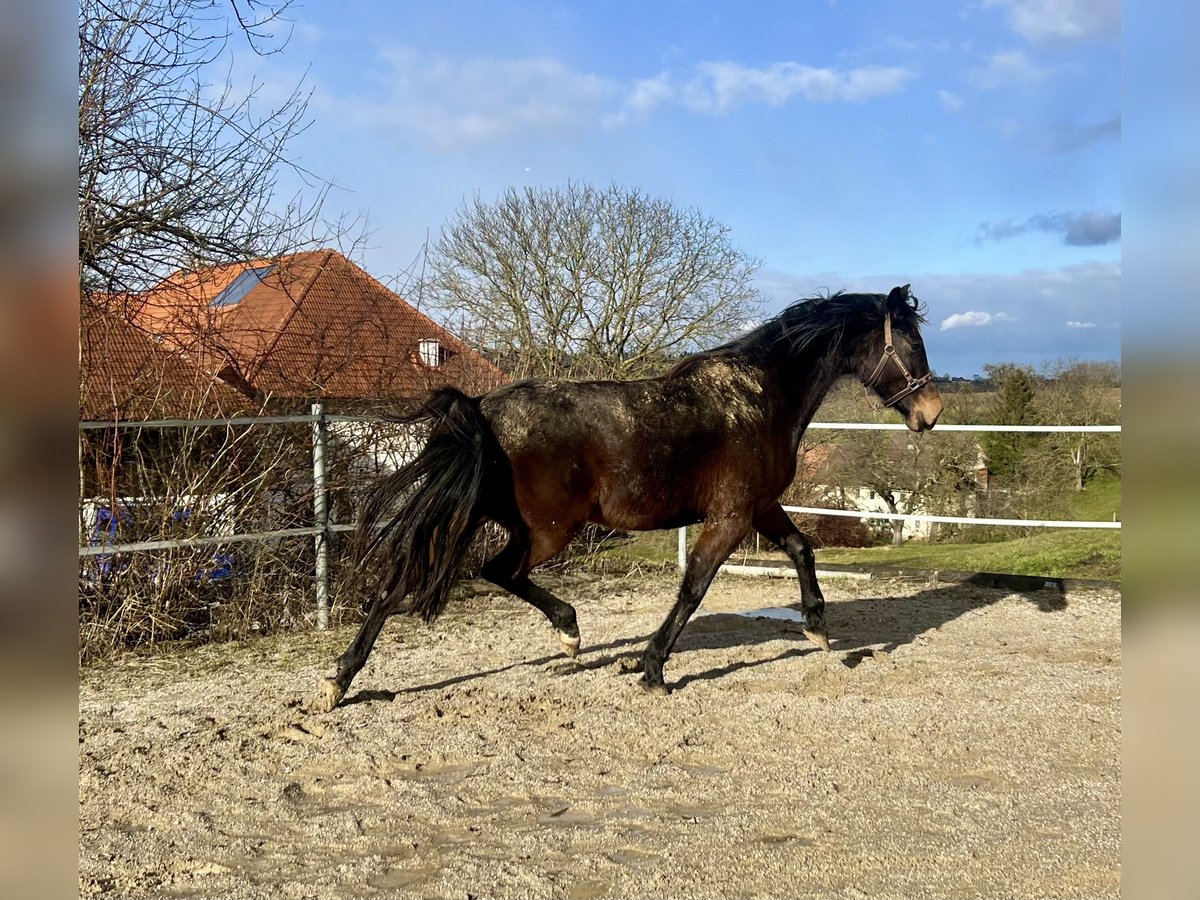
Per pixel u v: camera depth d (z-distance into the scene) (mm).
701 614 7406
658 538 12305
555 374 12164
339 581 7344
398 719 4609
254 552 7199
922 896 2752
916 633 6664
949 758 4031
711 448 5004
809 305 5598
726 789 3680
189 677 5707
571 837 3221
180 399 7191
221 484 6973
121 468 6781
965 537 15695
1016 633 6652
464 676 5523
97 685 5520
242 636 6789
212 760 4055
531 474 4770
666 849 3113
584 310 17172
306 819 3455
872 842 3145
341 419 7195
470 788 3730
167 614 6609
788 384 5387
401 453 8250
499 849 3150
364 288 10266
